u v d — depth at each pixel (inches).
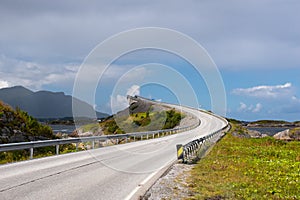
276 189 448.8
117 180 490.6
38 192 395.2
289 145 1384.1
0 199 357.7
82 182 468.4
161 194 405.4
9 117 1070.4
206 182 491.5
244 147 1158.3
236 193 416.2
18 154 897.5
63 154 887.1
